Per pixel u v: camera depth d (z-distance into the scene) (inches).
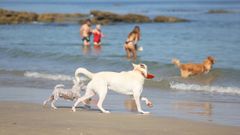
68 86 634.8
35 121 402.6
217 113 463.2
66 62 860.0
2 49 1034.7
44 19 2194.9
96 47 1089.4
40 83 665.0
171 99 548.4
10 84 658.8
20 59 916.0
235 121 423.2
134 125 394.0
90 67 800.3
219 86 625.0
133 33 884.6
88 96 453.7
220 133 372.5
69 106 489.4
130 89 452.8
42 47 1083.3
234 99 547.2
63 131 362.9
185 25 1904.5
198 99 548.7
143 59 865.5
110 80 451.5
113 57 894.4
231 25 1839.3
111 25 1959.9
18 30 1663.4
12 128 370.9
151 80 669.3
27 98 544.7
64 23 2058.3
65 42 1214.9
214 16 2642.7
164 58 884.6
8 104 494.0
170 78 688.4
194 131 377.1
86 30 1133.1
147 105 473.1
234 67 765.3
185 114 457.7
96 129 373.1
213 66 777.6
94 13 2134.6
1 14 2116.1
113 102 523.5
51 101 494.9
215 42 1179.9
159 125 396.8
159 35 1414.9
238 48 1038.4
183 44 1138.7
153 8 4611.2
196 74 700.7
